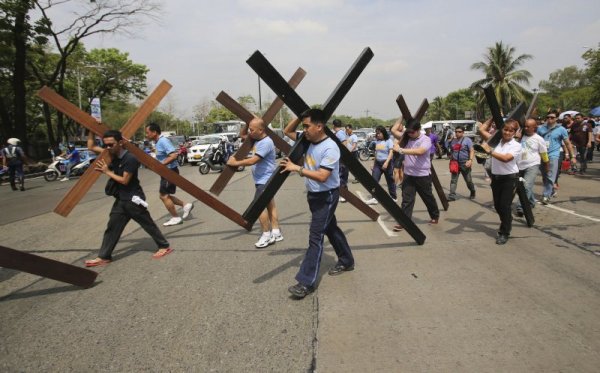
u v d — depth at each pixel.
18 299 3.93
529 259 4.58
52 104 4.49
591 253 4.71
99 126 4.77
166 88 5.12
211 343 3.00
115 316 3.50
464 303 3.52
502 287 3.82
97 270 4.69
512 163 5.06
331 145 3.74
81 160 19.19
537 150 6.79
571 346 2.80
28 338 3.17
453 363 2.65
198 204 9.14
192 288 4.07
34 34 21.72
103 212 8.69
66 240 6.27
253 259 4.96
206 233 6.35
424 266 4.49
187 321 3.36
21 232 6.97
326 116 4.16
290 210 8.23
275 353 2.85
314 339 3.02
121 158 4.79
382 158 8.24
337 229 4.27
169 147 6.79
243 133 6.43
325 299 3.71
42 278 4.51
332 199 3.83
